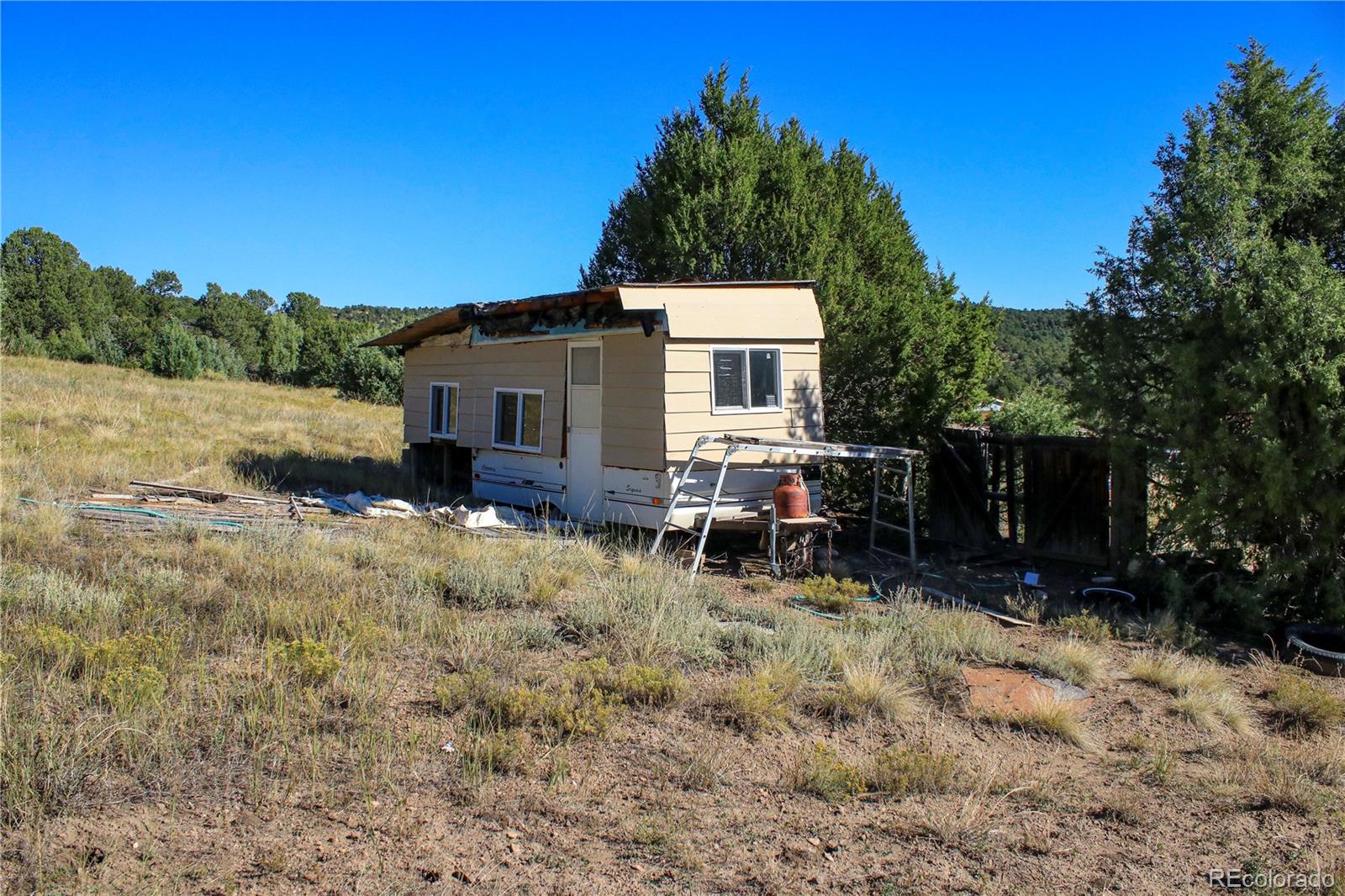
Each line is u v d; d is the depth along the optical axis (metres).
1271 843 4.83
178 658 5.70
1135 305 9.84
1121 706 6.86
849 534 13.41
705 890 3.87
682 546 10.91
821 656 6.93
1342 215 9.30
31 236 70.12
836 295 14.03
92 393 21.91
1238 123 9.44
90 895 3.37
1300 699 6.95
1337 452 8.18
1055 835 4.73
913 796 5.00
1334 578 8.60
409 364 16.41
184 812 4.09
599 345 12.08
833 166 15.80
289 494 12.88
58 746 4.38
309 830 4.04
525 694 5.44
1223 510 9.02
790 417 12.11
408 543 9.84
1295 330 8.29
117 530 9.26
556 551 9.74
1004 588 10.55
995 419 15.46
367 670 5.87
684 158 14.38
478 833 4.15
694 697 6.06
